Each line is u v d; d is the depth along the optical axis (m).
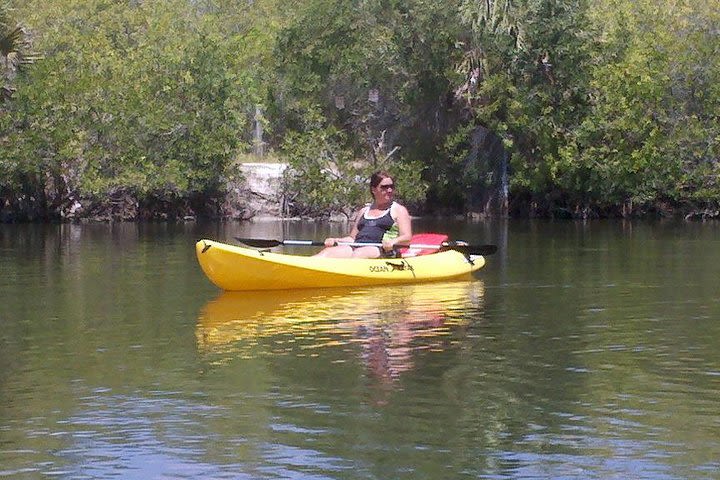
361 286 18.88
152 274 21.44
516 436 9.13
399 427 9.43
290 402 10.26
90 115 44.69
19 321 15.12
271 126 55.03
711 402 10.16
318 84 51.69
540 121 46.31
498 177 49.84
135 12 64.38
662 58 45.16
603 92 46.00
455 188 50.50
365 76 49.47
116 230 38.75
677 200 46.75
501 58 47.47
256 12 70.94
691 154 45.34
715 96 44.94
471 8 46.28
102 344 13.27
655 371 11.49
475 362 11.98
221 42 51.72
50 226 41.78
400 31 48.81
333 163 48.50
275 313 15.75
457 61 48.25
